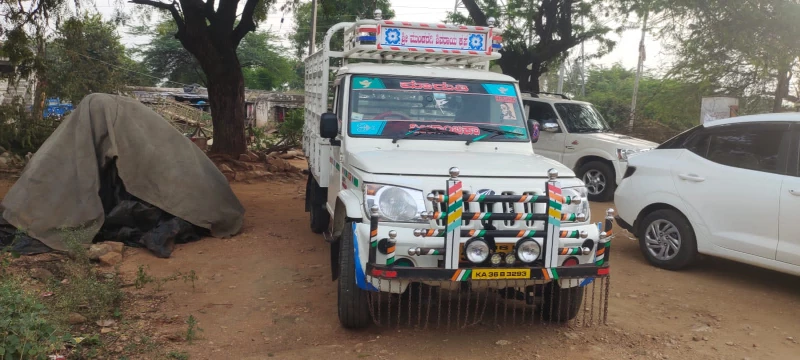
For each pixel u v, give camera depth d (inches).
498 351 176.1
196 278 239.8
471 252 160.9
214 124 593.3
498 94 233.5
